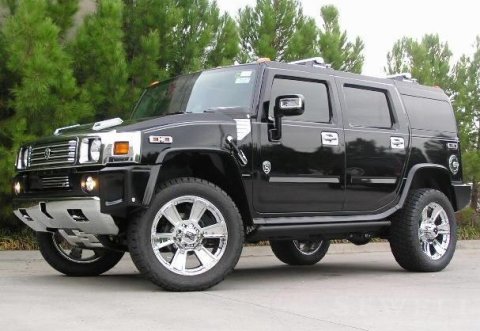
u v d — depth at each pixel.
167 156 5.59
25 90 7.88
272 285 6.36
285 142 6.31
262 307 5.05
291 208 6.41
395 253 7.45
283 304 5.20
